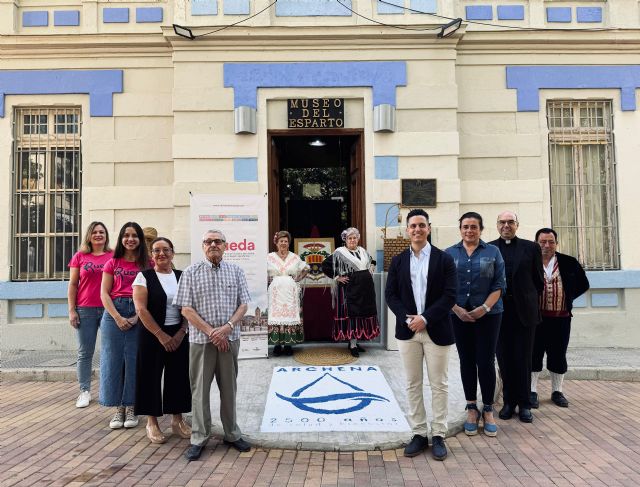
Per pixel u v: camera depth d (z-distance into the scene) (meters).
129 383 4.48
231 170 7.05
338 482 3.47
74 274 5.14
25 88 7.36
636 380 6.06
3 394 5.55
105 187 7.30
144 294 4.04
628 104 7.59
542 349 5.10
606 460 3.79
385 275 6.63
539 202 7.44
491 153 7.46
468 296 4.33
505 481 3.46
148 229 5.55
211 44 7.09
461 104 7.48
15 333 7.20
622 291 7.46
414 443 3.92
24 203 7.46
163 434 4.33
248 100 7.09
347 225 8.79
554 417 4.75
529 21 7.53
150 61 7.41
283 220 8.73
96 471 3.64
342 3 7.21
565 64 7.57
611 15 7.54
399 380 5.37
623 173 7.57
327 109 7.12
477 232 4.37
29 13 7.44
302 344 6.90
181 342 4.18
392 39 7.14
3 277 7.28
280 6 7.21
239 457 3.89
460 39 7.33
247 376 5.54
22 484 3.44
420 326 3.78
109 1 7.43
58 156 7.52
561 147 7.71
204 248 3.99
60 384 5.96
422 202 7.06
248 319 6.20
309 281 7.09
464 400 4.94
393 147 7.09
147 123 7.37
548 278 5.11
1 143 7.38
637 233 7.52
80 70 7.39
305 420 4.43
